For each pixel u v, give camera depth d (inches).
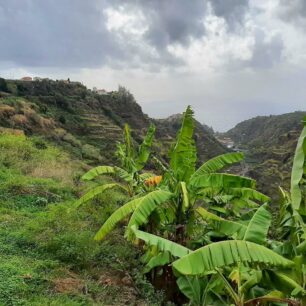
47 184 530.0
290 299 213.2
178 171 324.8
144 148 420.5
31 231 336.8
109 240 351.6
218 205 356.8
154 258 281.4
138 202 296.5
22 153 681.6
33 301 226.2
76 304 228.1
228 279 254.4
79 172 675.4
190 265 182.1
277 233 301.9
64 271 276.2
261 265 214.1
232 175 321.7
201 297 256.1
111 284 274.5
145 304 257.6
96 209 444.8
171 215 322.0
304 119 239.3
